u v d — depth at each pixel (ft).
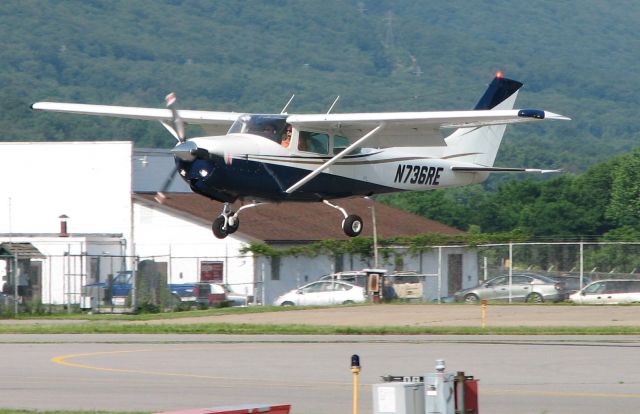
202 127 273.54
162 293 388.57
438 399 128.47
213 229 240.53
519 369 190.08
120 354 217.97
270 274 433.07
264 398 161.58
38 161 498.28
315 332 266.77
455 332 260.83
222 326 281.13
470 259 448.65
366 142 253.24
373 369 192.24
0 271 394.32
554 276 411.13
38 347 233.14
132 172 487.61
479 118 235.61
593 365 194.59
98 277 446.19
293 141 239.30
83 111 282.77
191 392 167.84
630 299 367.86
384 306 355.15
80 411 150.20
